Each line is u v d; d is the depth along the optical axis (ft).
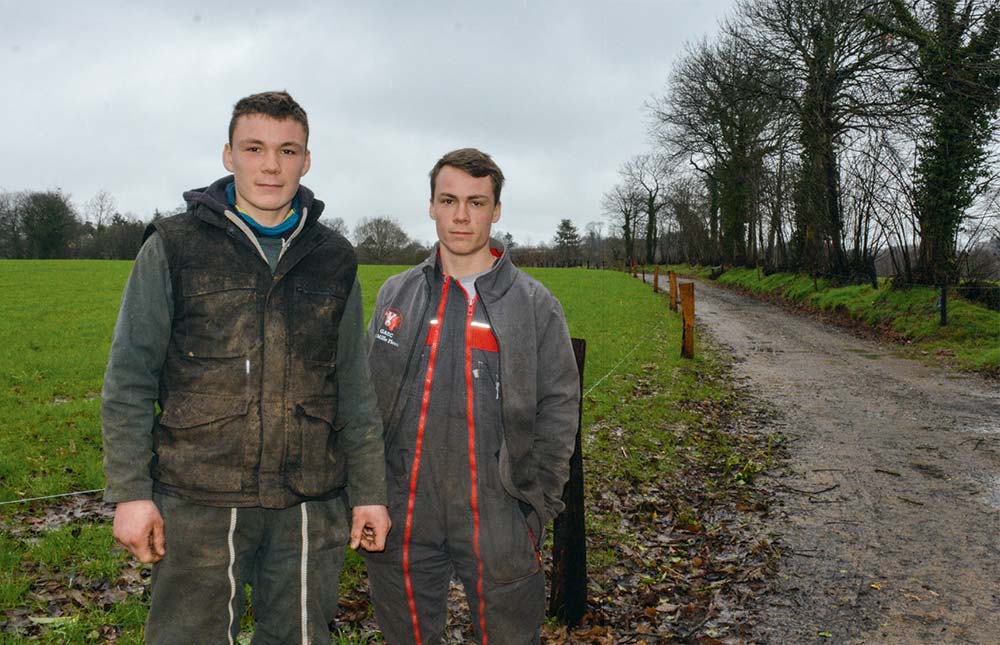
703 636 11.74
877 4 70.90
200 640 6.61
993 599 13.05
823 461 22.15
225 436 6.42
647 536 15.97
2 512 15.89
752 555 14.93
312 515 6.97
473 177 7.80
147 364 6.38
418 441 7.83
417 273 8.43
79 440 21.83
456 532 7.84
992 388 35.09
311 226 7.13
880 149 69.87
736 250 147.95
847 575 14.03
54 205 227.61
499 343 7.76
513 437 7.73
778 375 38.93
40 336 46.26
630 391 31.73
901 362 43.88
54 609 11.58
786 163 102.53
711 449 23.27
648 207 250.16
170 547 6.41
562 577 11.82
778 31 86.43
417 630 8.19
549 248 339.57
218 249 6.60
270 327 6.65
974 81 58.39
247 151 6.70
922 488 19.52
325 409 6.93
